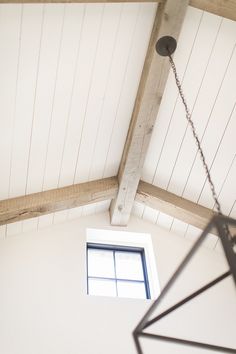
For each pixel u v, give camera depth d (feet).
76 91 10.40
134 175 12.30
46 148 11.14
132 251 14.21
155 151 12.56
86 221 13.88
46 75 9.73
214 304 12.66
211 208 13.19
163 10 9.06
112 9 9.29
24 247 12.55
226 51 10.23
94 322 11.43
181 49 10.37
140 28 9.93
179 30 9.16
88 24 9.34
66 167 11.97
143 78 10.53
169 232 14.38
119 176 12.94
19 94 9.70
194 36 10.13
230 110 11.10
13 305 11.25
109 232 13.92
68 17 9.03
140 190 13.05
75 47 9.59
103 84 10.62
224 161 12.01
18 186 11.51
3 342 10.54
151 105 10.50
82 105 10.77
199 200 13.16
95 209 13.98
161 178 13.12
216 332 12.05
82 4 8.93
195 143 11.95
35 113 10.25
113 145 12.27
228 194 12.69
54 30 9.10
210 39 10.12
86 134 11.48
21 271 11.98
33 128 10.52
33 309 11.31
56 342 10.84
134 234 14.02
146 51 10.43
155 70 9.84
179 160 12.50
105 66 10.28
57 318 11.28
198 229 13.70
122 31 9.79
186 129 11.78
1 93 9.46
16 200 11.61
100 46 9.84
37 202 11.73
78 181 12.62
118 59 10.28
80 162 12.10
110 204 14.20
